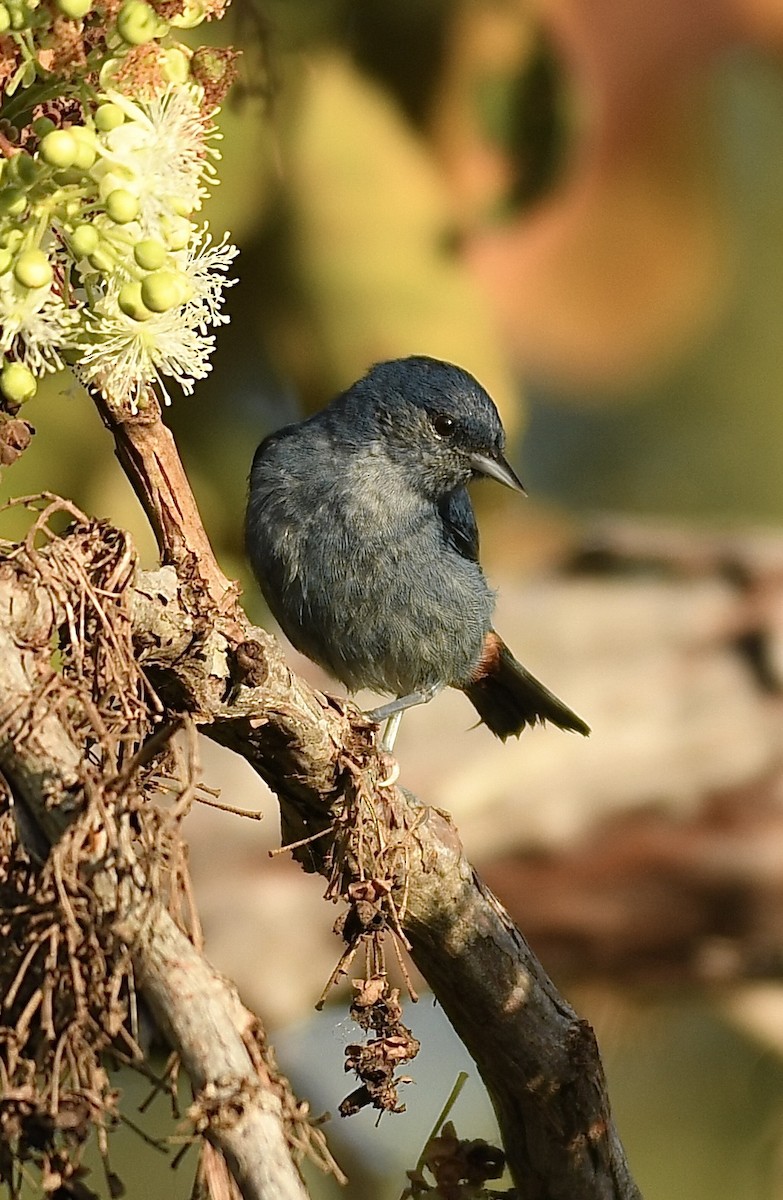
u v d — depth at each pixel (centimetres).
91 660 607
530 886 1297
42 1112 532
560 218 1062
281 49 955
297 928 1206
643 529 1417
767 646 1326
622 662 1355
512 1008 788
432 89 983
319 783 716
